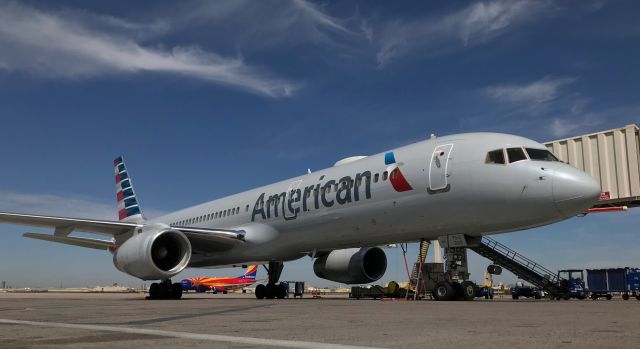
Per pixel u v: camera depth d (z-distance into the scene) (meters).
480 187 12.98
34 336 4.85
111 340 4.52
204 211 23.81
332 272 18.22
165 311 8.88
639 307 9.80
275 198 18.81
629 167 21.11
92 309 9.66
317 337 4.66
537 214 12.46
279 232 18.44
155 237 16.09
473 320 6.40
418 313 7.86
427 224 14.13
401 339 4.46
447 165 13.57
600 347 3.87
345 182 16.12
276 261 20.08
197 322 6.41
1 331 5.33
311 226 17.14
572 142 23.03
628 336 4.57
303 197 17.52
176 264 16.94
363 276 17.56
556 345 4.00
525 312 8.00
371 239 15.91
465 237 13.99
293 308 9.77
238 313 8.21
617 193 21.36
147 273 16.08
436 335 4.75
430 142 14.58
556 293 19.25
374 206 15.10
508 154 12.92
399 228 14.82
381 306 10.35
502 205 12.74
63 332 5.21
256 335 4.87
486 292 25.92
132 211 27.80
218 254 20.58
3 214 16.00
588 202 12.16
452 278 14.26
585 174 12.55
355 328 5.48
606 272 26.23
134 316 7.55
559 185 12.16
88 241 19.66
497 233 13.70
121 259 16.75
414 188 14.15
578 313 7.71
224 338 4.62
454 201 13.39
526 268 19.16
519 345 4.02
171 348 3.98
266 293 20.39
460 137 14.06
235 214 20.92
